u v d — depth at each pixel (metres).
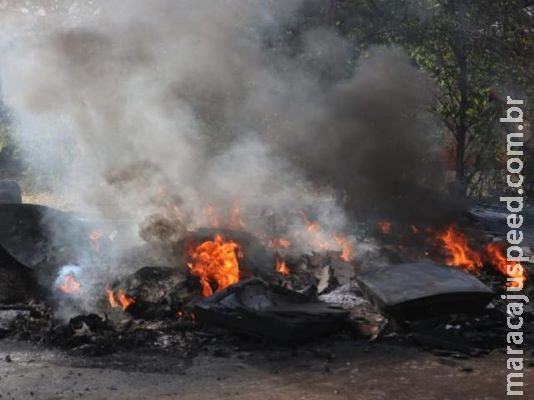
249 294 6.68
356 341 6.37
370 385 5.29
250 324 6.26
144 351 6.04
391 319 6.67
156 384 5.27
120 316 7.07
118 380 5.34
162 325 6.74
